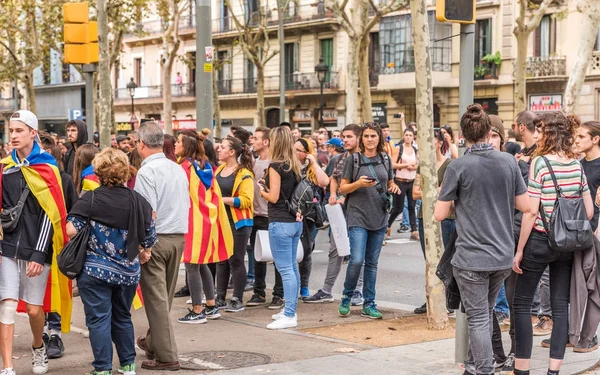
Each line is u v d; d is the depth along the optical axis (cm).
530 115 803
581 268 679
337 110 4478
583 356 764
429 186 877
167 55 3778
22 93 6003
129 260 656
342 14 2705
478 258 614
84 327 898
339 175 1220
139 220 662
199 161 912
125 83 5634
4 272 675
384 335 865
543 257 664
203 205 903
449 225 944
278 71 4722
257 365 732
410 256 1530
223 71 5066
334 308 1027
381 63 4200
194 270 915
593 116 3553
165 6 3719
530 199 653
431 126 868
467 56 754
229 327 905
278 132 904
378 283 1248
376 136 930
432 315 891
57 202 692
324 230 2042
